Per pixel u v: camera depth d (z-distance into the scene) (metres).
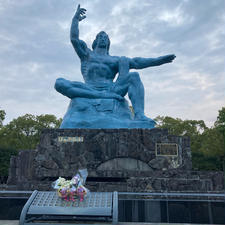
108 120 13.72
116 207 7.00
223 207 8.77
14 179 13.41
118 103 15.21
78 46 16.61
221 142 36.47
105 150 12.05
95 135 12.26
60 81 15.08
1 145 35.91
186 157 11.98
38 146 12.14
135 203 8.83
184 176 10.87
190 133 43.25
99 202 7.22
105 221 7.12
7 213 8.79
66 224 6.96
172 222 8.59
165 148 12.06
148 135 12.23
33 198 7.29
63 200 7.26
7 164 32.03
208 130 40.44
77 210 6.84
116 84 15.74
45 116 44.56
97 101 14.77
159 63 16.70
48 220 7.09
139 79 15.33
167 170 11.69
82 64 17.12
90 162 11.89
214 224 8.59
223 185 10.62
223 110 36.03
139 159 11.95
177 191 10.27
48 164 11.88
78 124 13.73
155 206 8.78
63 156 12.00
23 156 13.36
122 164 11.88
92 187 10.52
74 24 16.64
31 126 43.12
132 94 14.98
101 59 16.94
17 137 42.38
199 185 10.51
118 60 16.86
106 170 11.58
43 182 10.63
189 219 8.62
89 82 16.27
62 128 13.53
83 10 17.03
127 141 12.14
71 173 11.64
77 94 14.90
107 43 17.95
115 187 10.52
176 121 44.53
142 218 8.67
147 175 11.25
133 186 10.48
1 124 42.31
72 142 12.17
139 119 14.03
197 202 8.82
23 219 6.74
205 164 38.75
